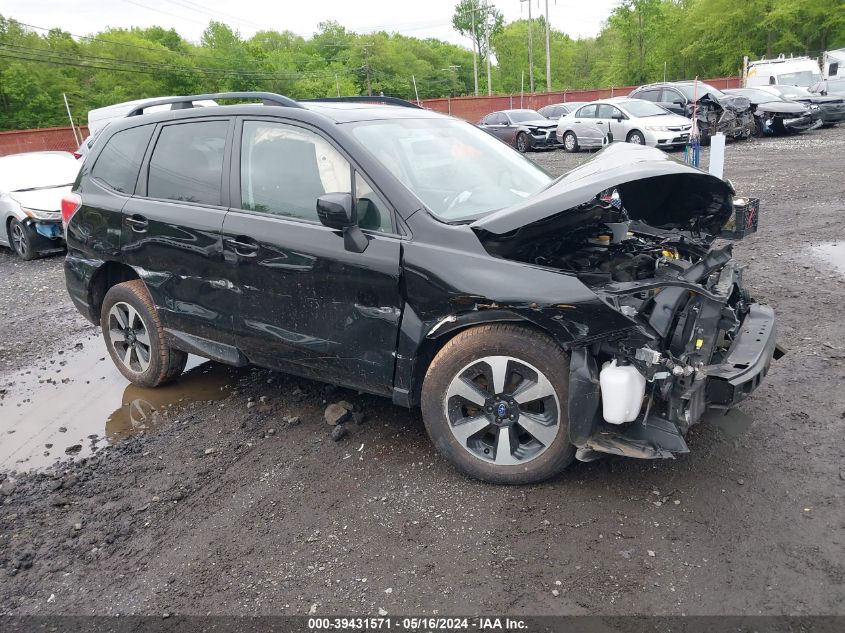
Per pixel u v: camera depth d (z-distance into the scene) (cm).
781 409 383
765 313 359
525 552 282
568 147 2158
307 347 376
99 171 489
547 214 295
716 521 290
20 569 303
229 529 319
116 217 460
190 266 420
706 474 325
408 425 404
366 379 361
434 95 10244
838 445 341
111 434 435
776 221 895
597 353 300
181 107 462
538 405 320
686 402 292
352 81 9512
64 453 414
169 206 430
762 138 2025
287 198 381
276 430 415
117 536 321
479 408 330
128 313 487
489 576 270
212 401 470
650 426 296
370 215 350
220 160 412
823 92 2317
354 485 346
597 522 296
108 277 505
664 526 290
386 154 366
